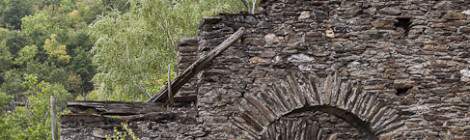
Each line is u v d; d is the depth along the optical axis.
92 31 20.00
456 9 8.51
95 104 7.91
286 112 8.06
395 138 8.19
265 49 8.16
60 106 26.73
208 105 7.99
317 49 8.23
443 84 8.36
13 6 50.53
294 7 8.27
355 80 8.23
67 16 46.44
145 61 18.70
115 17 21.16
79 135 7.76
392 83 8.28
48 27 44.38
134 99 18.83
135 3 19.81
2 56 40.69
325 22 8.29
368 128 8.27
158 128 7.88
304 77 8.14
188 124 7.95
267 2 8.26
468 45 8.46
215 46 8.09
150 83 18.72
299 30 8.24
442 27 8.45
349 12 8.34
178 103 8.03
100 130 7.79
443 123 8.30
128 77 18.75
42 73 38.78
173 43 18.69
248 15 8.20
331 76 8.18
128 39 18.86
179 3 19.08
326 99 8.12
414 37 8.40
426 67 8.37
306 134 9.16
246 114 8.02
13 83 35.78
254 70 8.12
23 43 43.91
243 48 8.13
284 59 8.17
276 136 9.01
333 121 9.20
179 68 8.30
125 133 7.80
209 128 7.96
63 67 39.88
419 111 8.27
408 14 8.42
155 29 18.78
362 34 8.32
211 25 8.14
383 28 8.36
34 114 15.33
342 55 8.26
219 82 8.04
